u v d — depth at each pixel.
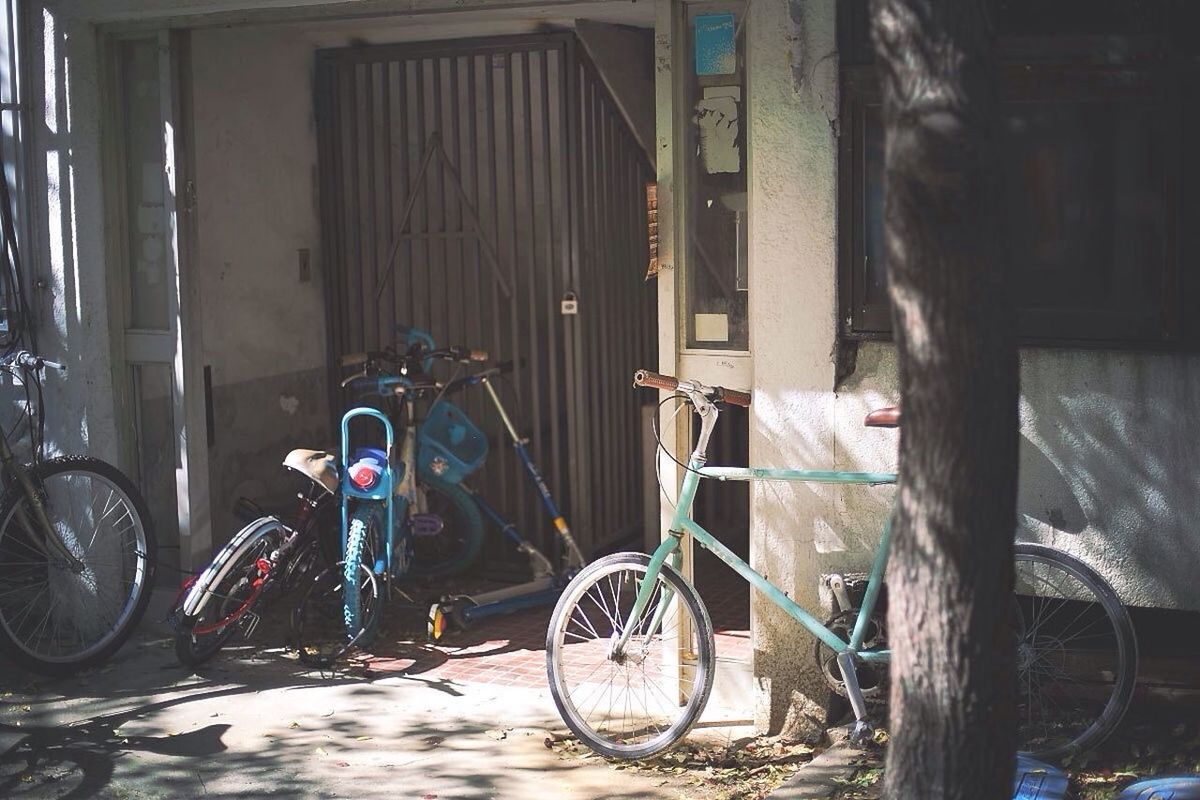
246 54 6.49
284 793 4.33
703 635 4.54
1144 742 4.38
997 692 2.63
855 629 4.38
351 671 5.49
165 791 4.36
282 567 5.48
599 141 6.70
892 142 2.54
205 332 6.30
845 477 4.40
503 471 6.81
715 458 7.20
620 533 7.05
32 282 6.00
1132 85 4.17
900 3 2.50
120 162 5.96
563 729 4.87
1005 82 4.29
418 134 6.82
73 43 5.81
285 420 6.84
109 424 6.00
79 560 5.70
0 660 5.69
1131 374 4.29
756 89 4.54
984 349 2.51
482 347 6.85
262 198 6.63
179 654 5.35
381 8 5.39
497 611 6.04
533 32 6.48
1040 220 4.33
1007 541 2.60
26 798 4.33
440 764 4.54
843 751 4.42
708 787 4.35
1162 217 4.20
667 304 4.88
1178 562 4.30
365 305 7.03
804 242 4.55
